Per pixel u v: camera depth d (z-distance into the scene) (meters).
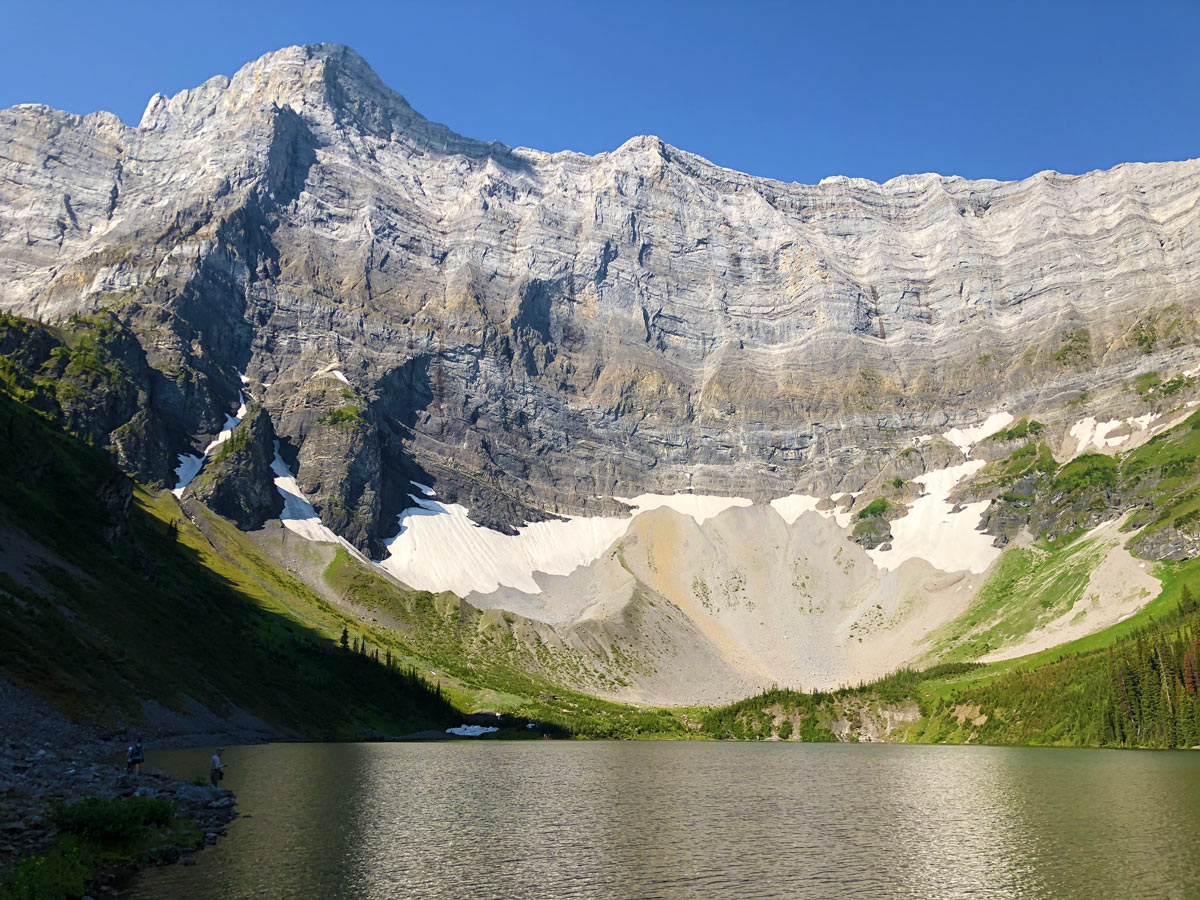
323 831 77.12
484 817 89.69
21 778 70.94
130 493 193.00
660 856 73.75
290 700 176.38
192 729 129.12
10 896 46.59
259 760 122.00
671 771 139.62
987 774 135.50
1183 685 189.50
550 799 104.25
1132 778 128.12
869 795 111.00
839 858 74.06
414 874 65.19
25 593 121.44
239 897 55.41
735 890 63.75
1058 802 104.75
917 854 75.88
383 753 151.38
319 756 134.62
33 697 100.25
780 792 113.62
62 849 55.97
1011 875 68.88
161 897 54.25
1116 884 66.44
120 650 130.12
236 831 75.00
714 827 87.44
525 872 67.25
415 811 91.31
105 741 102.94
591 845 77.31
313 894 58.00
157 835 65.94
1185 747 182.12
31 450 168.12
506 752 170.88
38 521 150.50
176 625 162.50
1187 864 72.56
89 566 151.88
